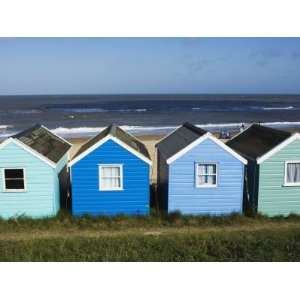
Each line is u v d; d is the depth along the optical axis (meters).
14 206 17.12
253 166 17.95
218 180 17.47
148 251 13.54
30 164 16.88
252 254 13.35
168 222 16.73
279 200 17.67
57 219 16.88
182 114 101.12
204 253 13.48
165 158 17.92
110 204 17.48
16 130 66.94
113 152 17.12
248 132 21.91
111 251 13.47
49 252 13.39
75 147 38.34
